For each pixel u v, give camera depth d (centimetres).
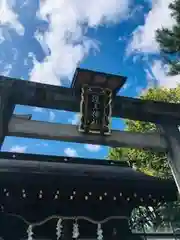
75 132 602
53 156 973
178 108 691
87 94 605
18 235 752
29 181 717
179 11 775
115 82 612
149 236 820
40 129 586
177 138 668
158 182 802
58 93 607
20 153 945
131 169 973
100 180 769
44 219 773
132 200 823
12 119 580
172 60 811
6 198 746
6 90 573
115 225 821
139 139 645
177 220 851
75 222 795
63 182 744
